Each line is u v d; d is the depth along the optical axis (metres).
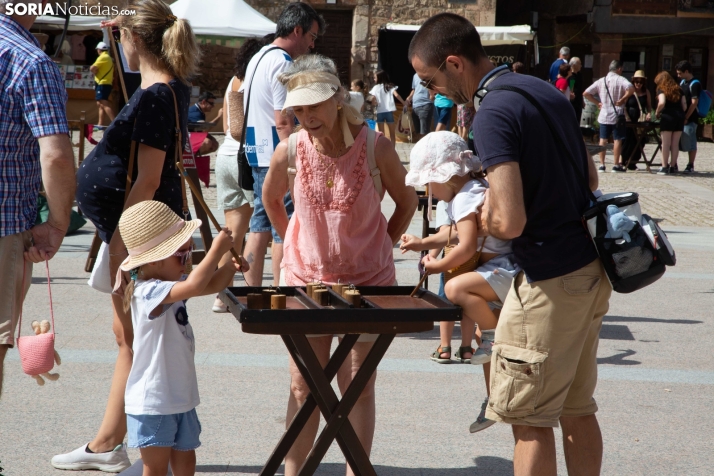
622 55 27.69
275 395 4.86
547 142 2.89
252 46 6.62
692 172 17.25
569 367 2.96
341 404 2.96
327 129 3.29
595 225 2.93
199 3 17.20
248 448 4.07
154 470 3.22
